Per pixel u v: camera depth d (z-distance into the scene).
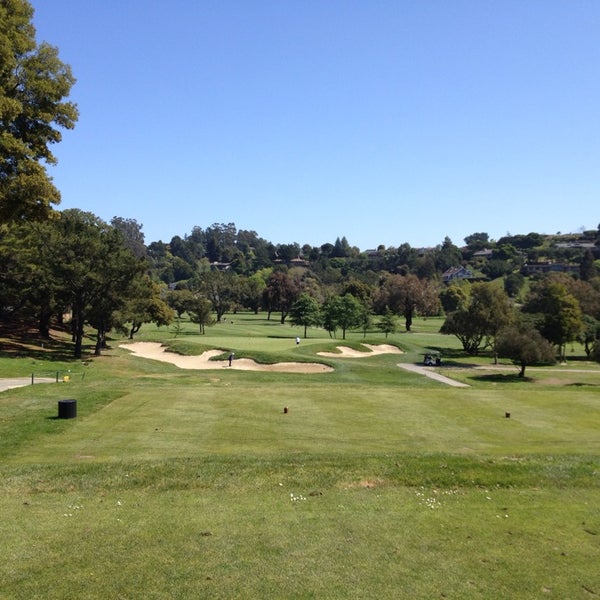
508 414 22.77
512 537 9.72
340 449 16.95
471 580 8.06
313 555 8.75
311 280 164.00
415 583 7.92
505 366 61.16
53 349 56.41
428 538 9.59
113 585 7.67
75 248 51.12
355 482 12.68
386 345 70.44
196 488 12.14
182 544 9.08
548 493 12.30
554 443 18.53
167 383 31.48
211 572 8.09
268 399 25.16
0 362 43.66
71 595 7.39
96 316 54.75
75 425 19.31
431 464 13.90
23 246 49.09
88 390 26.59
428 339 94.56
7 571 8.03
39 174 22.69
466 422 21.67
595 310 87.62
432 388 29.36
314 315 94.62
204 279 131.75
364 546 9.16
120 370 45.72
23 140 23.58
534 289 105.00
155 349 62.94
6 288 52.53
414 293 116.38
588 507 11.41
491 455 15.24
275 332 102.19
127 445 16.78
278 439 18.22
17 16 22.50
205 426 19.80
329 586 7.75
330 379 42.78
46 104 23.78
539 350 49.88
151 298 72.25
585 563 8.73
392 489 12.34
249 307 166.38
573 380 49.06
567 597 7.65
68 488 11.96
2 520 10.06
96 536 9.37
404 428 20.44
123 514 10.50
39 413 20.91
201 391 26.84
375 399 25.66
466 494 12.14
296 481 12.62
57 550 8.78
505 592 7.74
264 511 10.77
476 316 70.06
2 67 21.33
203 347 58.97
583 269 180.12
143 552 8.74
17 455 15.41
